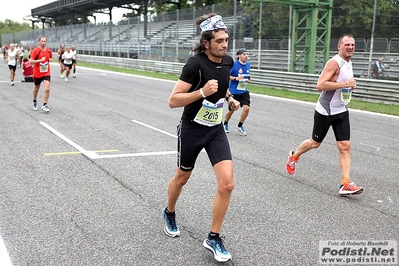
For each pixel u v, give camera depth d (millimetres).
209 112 3590
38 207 4762
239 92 8883
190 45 29312
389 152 7828
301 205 5000
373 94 14703
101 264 3539
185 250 3824
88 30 46406
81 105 12914
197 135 3660
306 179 6027
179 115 11461
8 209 4684
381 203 5121
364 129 10141
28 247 3811
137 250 3803
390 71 17172
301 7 20375
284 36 23438
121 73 28219
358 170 6570
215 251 3564
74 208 4758
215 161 3598
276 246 3926
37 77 11195
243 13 25844
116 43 39062
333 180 6008
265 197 5254
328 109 5375
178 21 31094
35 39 61500
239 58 8773
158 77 25141
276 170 6465
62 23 70688
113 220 4457
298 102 14984
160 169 6324
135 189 5430
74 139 8234
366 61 18828
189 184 5680
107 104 13312
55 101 13602
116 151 7363
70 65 20953
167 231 4094
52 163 6531
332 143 8531
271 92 17484
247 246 3920
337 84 5184
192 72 3492
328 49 20125
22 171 6094
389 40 18125
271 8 24062
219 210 3547
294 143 8422
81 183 5621
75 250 3773
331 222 4512
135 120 10539
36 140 8078
